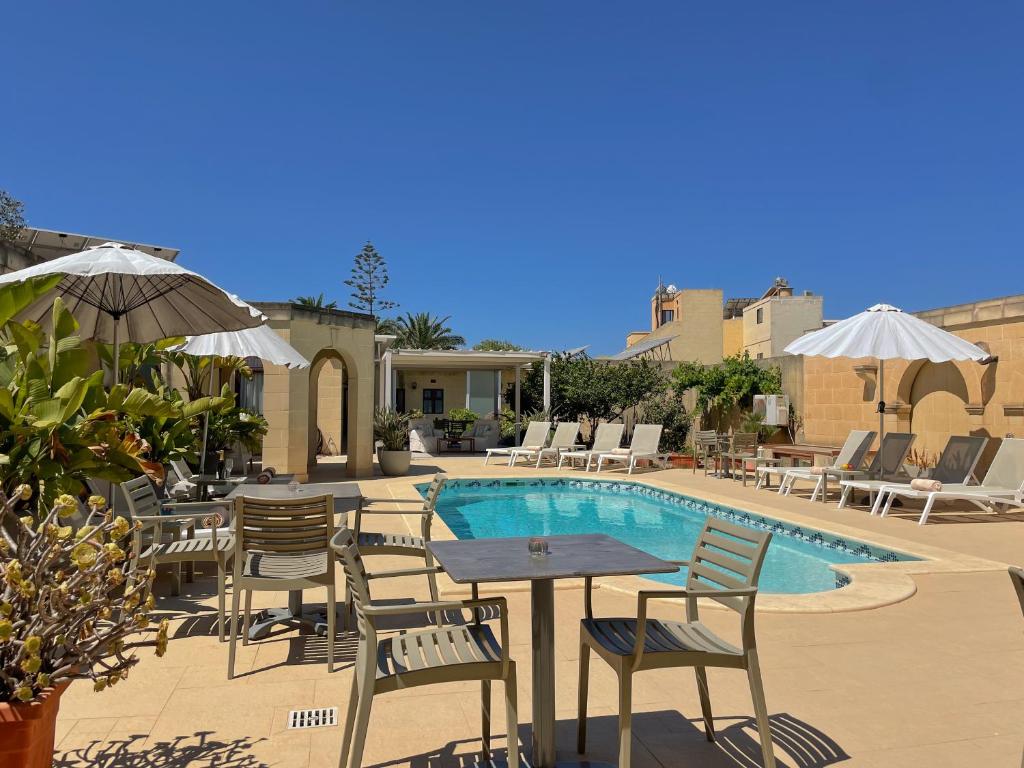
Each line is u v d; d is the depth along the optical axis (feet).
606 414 67.97
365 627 7.97
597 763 8.77
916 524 28.76
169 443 21.79
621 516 36.86
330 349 43.88
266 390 40.24
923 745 9.37
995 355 36.50
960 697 11.12
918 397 42.55
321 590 17.98
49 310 18.58
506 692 8.15
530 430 59.06
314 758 8.86
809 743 9.41
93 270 13.58
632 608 16.14
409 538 16.38
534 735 8.68
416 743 9.32
